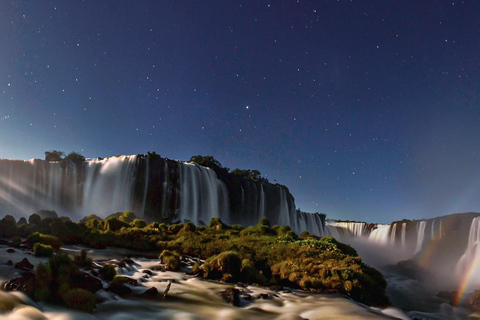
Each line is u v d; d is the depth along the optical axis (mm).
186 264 12477
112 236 16031
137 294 7770
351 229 82625
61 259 7348
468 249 33188
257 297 8938
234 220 60156
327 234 87000
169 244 15633
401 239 57906
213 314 7113
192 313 6965
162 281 9477
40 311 5727
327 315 7926
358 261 12680
